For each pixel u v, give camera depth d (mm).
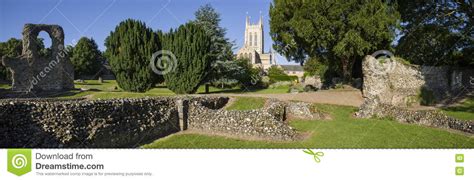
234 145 13383
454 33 28281
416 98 25484
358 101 25156
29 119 11008
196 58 30578
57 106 11820
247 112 15711
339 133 15391
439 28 28172
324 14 29328
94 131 12336
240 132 15367
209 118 16578
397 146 12773
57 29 33812
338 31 29562
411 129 16047
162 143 14070
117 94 26469
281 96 26109
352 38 28156
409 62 28531
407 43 29938
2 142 10141
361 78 34625
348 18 28828
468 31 27703
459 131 15594
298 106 20328
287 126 14984
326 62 37688
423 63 30547
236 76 41312
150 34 33812
